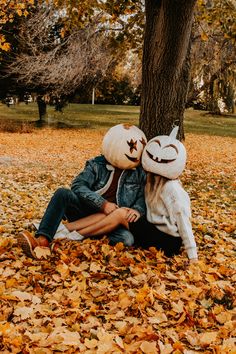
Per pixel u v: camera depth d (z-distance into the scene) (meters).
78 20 10.17
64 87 23.56
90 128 27.80
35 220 6.54
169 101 6.95
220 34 17.55
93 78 23.94
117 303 3.69
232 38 9.66
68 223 4.91
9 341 2.94
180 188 4.77
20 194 8.88
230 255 5.31
